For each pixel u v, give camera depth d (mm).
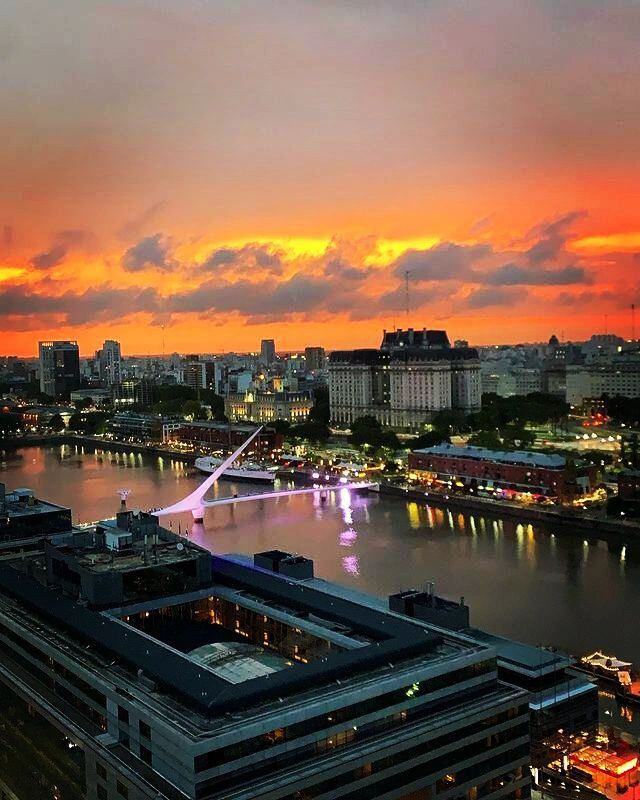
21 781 124062
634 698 152250
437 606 136625
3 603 139000
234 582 144500
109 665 110562
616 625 193375
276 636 130875
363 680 103750
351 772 96438
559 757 129875
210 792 88875
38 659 122312
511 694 113688
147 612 137250
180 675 102250
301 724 95375
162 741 92938
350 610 127562
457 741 106500
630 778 126375
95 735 105000
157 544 154625
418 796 103125
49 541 158250
